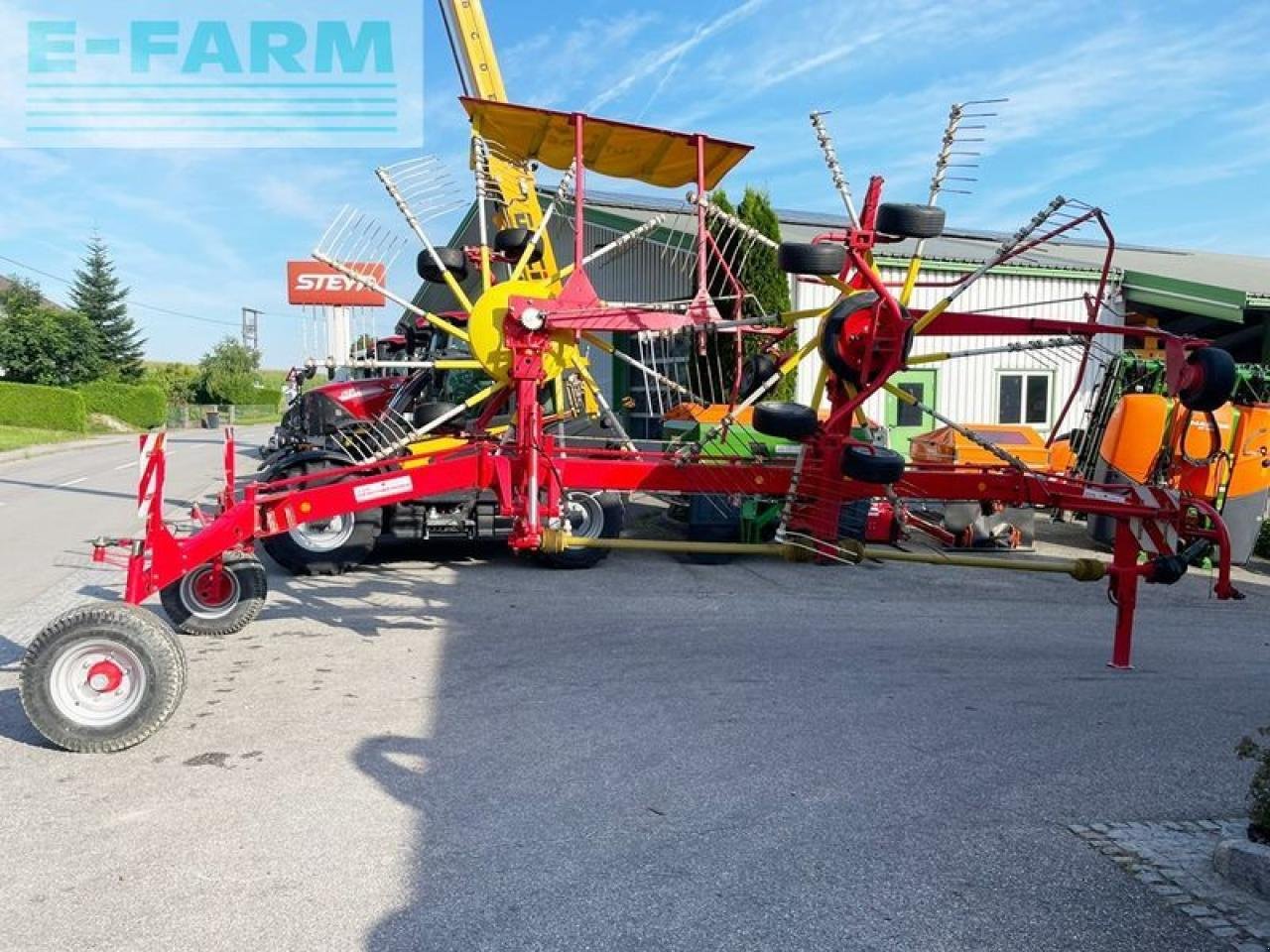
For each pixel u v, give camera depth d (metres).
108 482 19.31
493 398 10.38
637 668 6.71
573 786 4.66
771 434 6.12
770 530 11.30
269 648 7.10
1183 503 6.93
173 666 5.09
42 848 4.00
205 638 7.38
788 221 20.38
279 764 4.91
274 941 3.33
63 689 5.00
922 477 7.13
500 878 3.78
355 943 3.33
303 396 14.34
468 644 7.30
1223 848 3.89
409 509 10.24
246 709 5.74
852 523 11.33
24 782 4.66
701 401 11.34
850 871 3.88
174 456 26.45
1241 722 5.86
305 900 3.60
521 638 7.51
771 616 8.51
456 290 10.55
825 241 6.42
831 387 6.46
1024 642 7.84
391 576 9.98
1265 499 12.05
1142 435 11.68
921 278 16.64
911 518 11.95
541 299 7.57
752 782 4.75
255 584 7.43
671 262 14.84
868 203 5.96
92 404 44.09
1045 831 4.29
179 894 3.63
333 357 10.26
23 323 46.84
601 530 10.51
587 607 8.69
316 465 10.35
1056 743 5.41
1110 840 4.20
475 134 10.17
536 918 3.49
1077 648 7.70
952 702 6.11
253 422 56.06
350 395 13.70
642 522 13.33
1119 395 13.62
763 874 3.84
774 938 3.39
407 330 14.55
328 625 7.82
